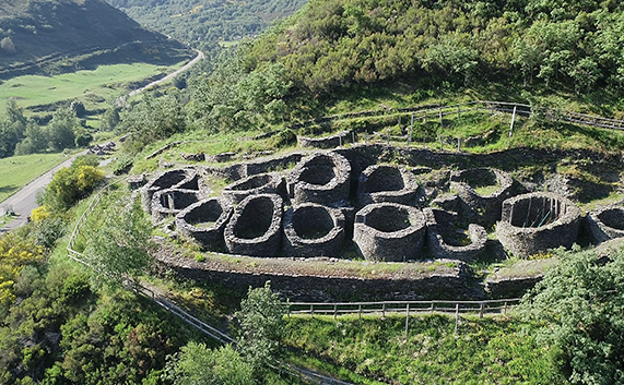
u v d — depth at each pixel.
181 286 24.98
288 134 36.69
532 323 21.81
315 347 22.14
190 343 20.12
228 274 24.47
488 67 38.25
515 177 31.16
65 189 39.69
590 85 35.06
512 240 26.44
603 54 35.31
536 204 28.53
